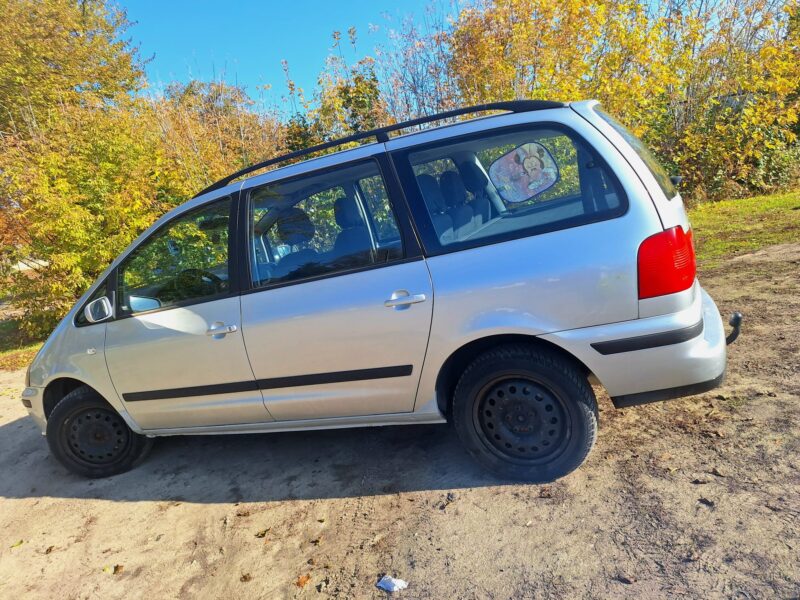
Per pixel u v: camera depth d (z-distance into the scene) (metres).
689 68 11.18
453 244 2.96
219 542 3.14
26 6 17.92
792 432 3.06
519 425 3.02
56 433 4.09
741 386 3.69
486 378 2.96
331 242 3.20
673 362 2.73
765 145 11.46
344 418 3.36
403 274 3.00
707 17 11.10
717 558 2.32
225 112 12.92
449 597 2.41
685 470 2.93
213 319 3.43
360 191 3.15
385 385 3.16
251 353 3.36
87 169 9.51
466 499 3.06
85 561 3.18
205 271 3.53
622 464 3.08
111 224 9.40
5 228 9.08
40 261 9.40
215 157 10.98
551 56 9.90
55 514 3.75
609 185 2.76
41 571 3.15
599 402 3.84
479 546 2.68
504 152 2.96
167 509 3.58
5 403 6.31
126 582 2.94
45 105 15.64
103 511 3.69
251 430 3.62
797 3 11.05
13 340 10.35
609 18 10.12
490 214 2.95
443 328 2.94
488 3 9.90
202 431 3.75
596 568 2.40
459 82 10.27
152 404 3.78
